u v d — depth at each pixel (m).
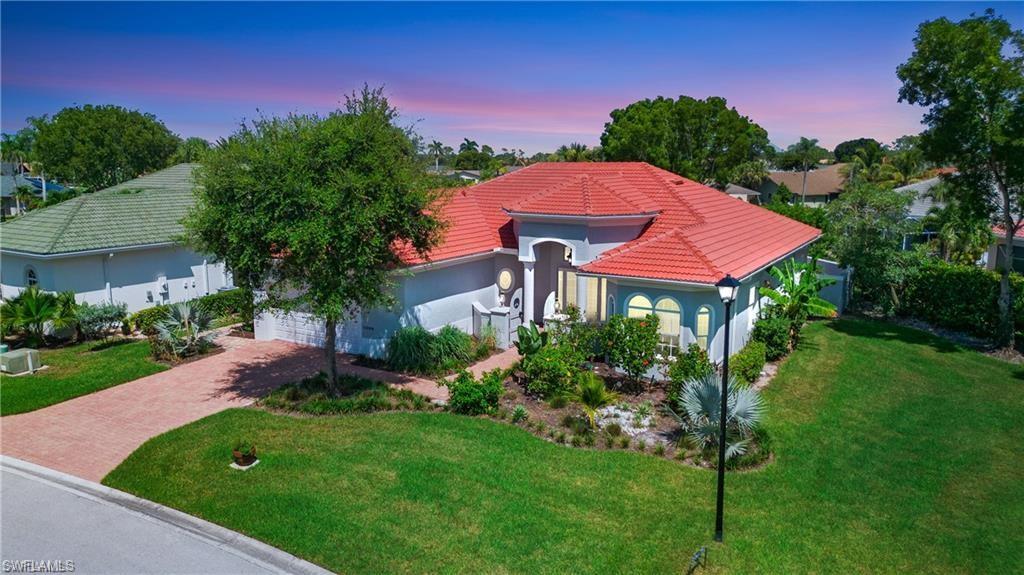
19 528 10.38
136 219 24.62
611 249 20.03
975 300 22.44
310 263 13.98
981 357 20.16
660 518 10.62
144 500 11.12
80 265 22.05
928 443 13.83
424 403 15.35
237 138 14.19
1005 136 18.77
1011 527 10.70
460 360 18.64
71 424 14.40
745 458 12.54
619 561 9.51
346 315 19.33
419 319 19.22
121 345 20.78
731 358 16.86
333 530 10.11
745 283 19.69
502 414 14.66
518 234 21.09
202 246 14.73
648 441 13.48
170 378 17.50
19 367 17.81
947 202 31.89
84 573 9.20
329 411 14.77
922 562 9.72
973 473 12.55
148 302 24.27
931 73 19.83
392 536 9.97
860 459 12.97
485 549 9.68
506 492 11.24
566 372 15.52
